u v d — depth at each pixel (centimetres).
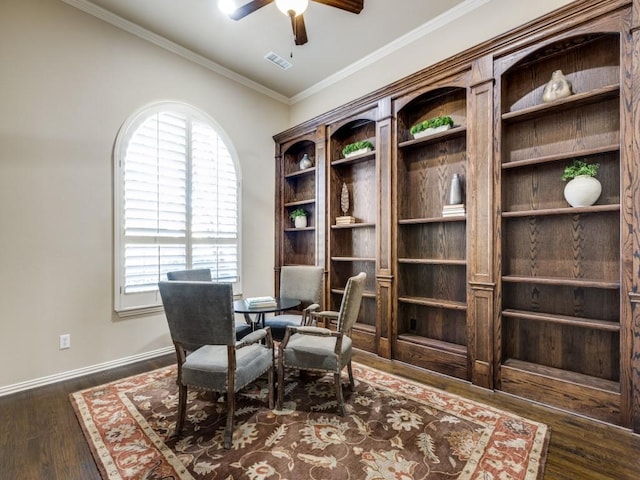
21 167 257
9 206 251
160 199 339
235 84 416
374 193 379
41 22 267
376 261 336
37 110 264
